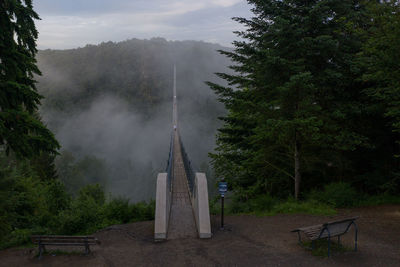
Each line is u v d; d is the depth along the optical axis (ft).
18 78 25.45
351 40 36.47
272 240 23.11
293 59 36.65
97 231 30.71
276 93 36.32
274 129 31.96
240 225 28.48
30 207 49.08
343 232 19.89
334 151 37.86
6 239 29.66
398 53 29.78
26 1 23.79
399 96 31.27
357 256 18.90
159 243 24.00
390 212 30.42
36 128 24.09
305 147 38.50
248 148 42.91
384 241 21.70
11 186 35.60
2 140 23.29
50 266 19.54
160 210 26.00
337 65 37.14
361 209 32.50
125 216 38.27
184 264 19.24
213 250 21.63
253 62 37.86
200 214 25.89
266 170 42.70
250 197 44.32
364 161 43.19
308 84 31.96
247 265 18.38
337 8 35.53
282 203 36.68
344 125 37.70
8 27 23.18
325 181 43.60
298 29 33.35
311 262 18.28
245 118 39.70
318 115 35.12
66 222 34.06
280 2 37.81
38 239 21.40
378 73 30.66
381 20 30.78
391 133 39.60
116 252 22.15
